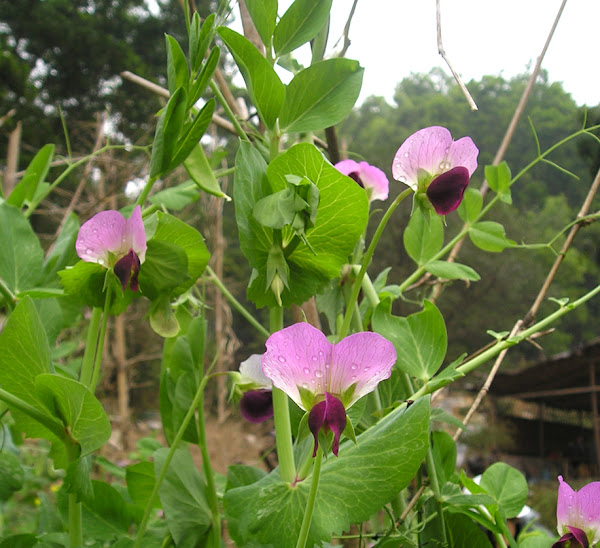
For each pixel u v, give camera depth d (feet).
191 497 0.72
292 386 0.47
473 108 0.65
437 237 0.98
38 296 0.78
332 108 0.72
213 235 3.59
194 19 0.67
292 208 0.58
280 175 0.63
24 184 1.03
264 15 0.73
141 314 4.11
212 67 0.65
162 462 0.72
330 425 0.45
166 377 0.78
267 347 0.45
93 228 0.65
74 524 0.69
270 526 0.58
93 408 0.60
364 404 0.62
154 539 0.78
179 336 0.80
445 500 0.71
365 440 0.58
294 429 0.72
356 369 0.47
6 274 0.83
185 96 0.61
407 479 0.55
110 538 0.79
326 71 0.72
